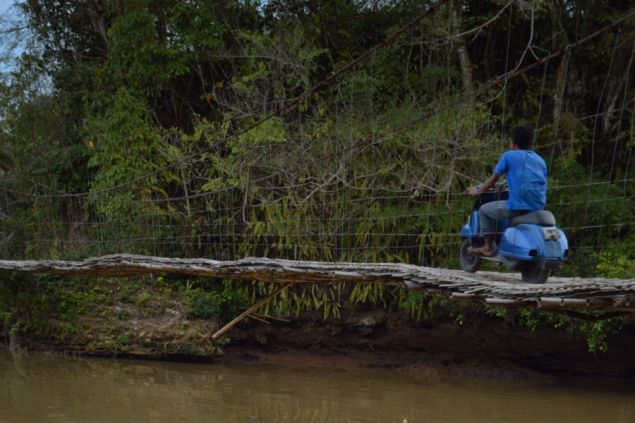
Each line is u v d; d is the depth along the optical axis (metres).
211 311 10.29
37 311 10.76
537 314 9.00
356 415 7.50
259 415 7.44
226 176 10.92
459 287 5.07
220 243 10.83
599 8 10.85
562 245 5.14
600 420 7.36
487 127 9.69
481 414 7.57
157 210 11.19
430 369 9.77
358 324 10.13
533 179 5.26
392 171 9.84
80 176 12.83
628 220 8.87
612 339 9.15
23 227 12.41
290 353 10.57
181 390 8.50
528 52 11.67
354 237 10.02
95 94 12.22
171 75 11.86
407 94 10.77
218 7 11.84
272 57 10.82
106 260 8.35
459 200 9.46
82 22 13.88
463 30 11.62
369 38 11.89
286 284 7.39
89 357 10.43
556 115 10.18
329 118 10.62
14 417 7.13
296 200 10.08
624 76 10.25
